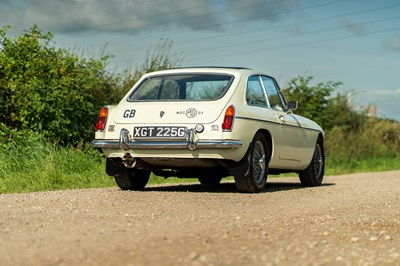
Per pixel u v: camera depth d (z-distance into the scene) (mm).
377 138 32344
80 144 17031
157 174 12297
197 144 10992
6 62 17719
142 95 11766
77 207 9094
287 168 13234
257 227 7676
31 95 17031
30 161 14852
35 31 18531
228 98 11281
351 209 10039
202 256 5680
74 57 18734
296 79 29234
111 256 5527
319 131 14562
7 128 16266
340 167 26156
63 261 5301
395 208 10430
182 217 8367
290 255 6031
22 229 6914
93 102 19094
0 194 11164
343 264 5801
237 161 11344
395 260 6098
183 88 11664
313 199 11367
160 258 5520
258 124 11703
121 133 11406
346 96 32250
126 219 7930
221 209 9438
